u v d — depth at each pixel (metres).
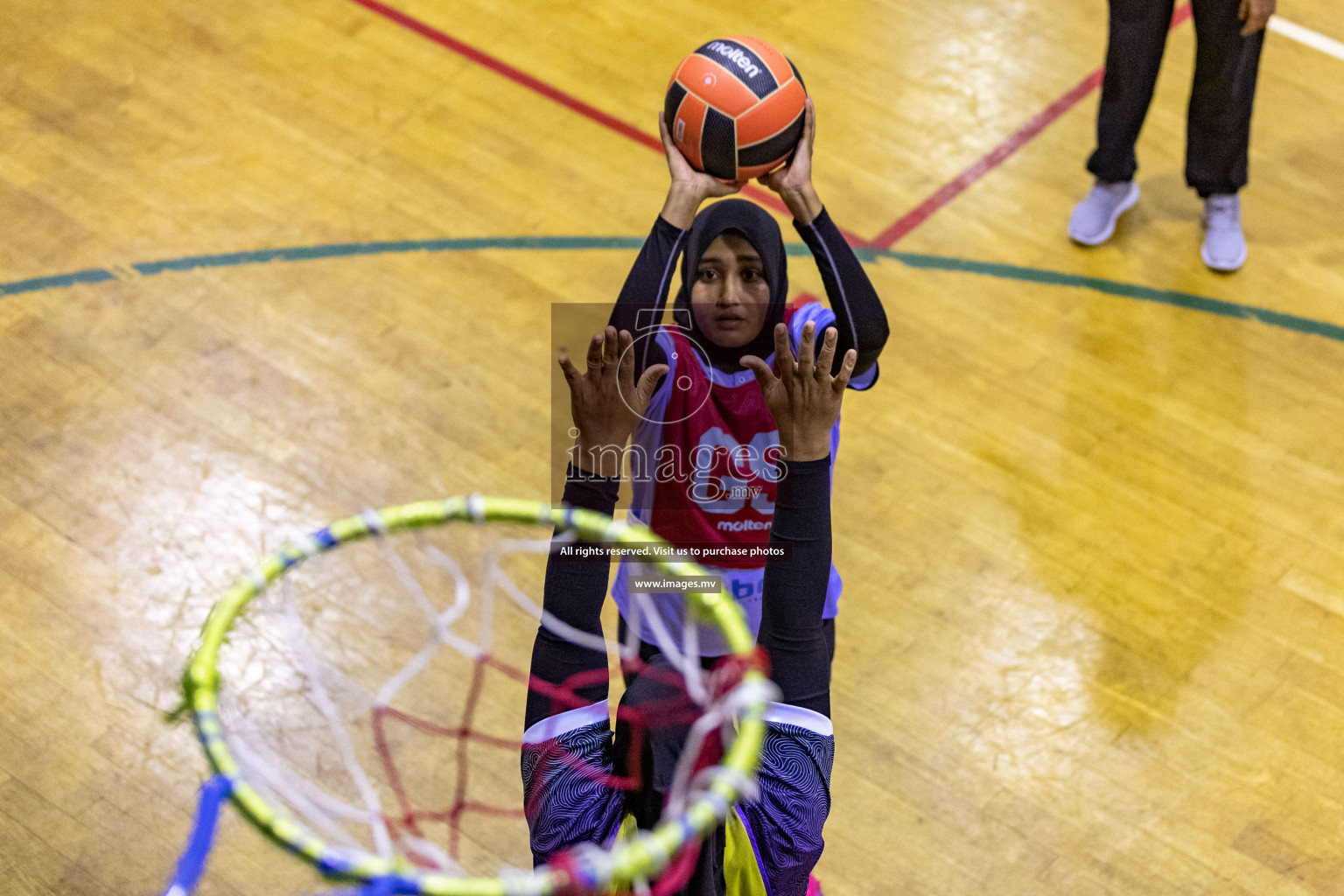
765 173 2.30
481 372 3.73
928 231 4.22
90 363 3.66
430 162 4.33
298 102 4.50
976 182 4.39
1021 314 3.99
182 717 1.40
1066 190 4.39
